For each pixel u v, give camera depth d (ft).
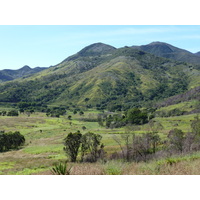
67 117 638.12
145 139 152.87
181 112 477.36
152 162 51.29
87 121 572.92
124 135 203.21
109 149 186.09
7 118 561.84
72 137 173.78
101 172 40.50
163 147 146.30
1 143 289.12
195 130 131.64
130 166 45.47
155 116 485.97
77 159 174.70
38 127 454.81
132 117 416.26
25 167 145.38
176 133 136.98
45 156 211.82
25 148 279.90
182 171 37.14
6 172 120.67
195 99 624.59
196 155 52.47
